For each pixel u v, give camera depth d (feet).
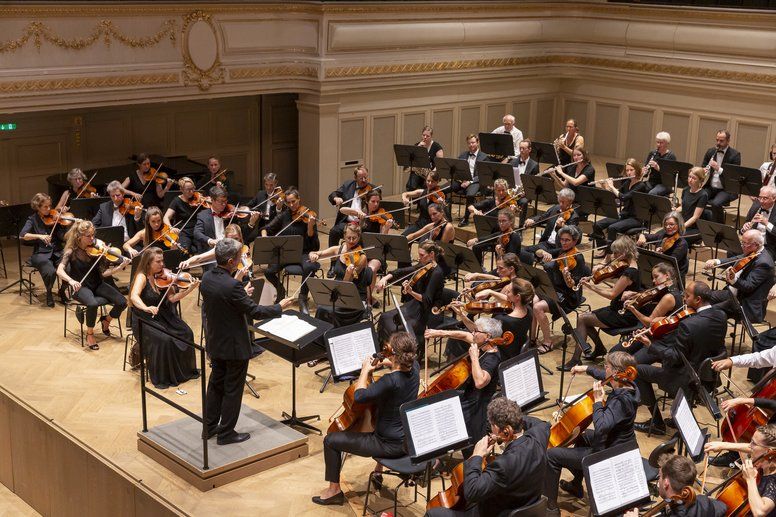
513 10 45.24
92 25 33.06
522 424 16.30
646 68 45.21
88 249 26.66
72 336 27.20
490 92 46.01
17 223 30.04
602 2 46.34
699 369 20.57
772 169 34.09
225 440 20.40
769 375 20.36
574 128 39.22
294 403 22.00
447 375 19.51
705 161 36.81
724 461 20.34
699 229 29.55
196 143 42.73
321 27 38.45
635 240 34.04
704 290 21.22
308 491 19.49
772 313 29.40
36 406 22.74
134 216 31.42
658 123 45.98
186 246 30.89
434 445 16.94
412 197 37.35
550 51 47.57
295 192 31.27
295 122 45.93
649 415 22.90
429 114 43.73
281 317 21.58
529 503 15.70
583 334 25.32
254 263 27.12
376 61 40.27
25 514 23.24
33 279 32.14
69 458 21.50
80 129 38.86
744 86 41.93
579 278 26.32
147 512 19.42
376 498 19.38
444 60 42.68
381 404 18.21
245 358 19.86
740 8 41.73
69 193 34.14
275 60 38.47
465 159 38.96
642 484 16.22
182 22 35.35
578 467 17.92
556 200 33.65
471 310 22.82
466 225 37.81
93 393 23.57
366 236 27.02
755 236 25.36
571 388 24.02
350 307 23.45
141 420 22.25
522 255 29.63
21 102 32.01
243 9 36.91
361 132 41.37
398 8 40.29
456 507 16.65
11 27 31.17
